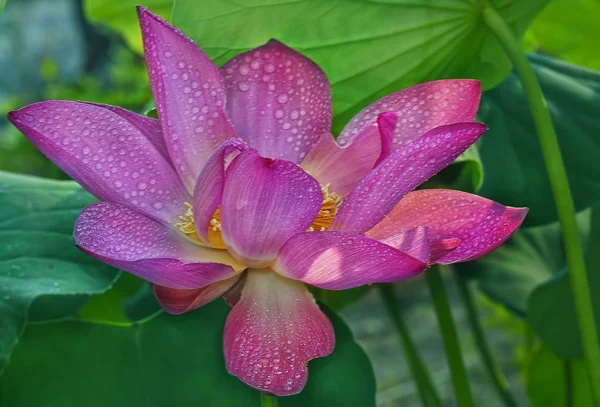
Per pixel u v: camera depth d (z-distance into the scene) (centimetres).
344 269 105
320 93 112
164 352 115
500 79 120
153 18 108
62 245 115
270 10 114
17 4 400
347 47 117
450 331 133
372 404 116
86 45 386
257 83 112
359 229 108
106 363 114
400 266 104
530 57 128
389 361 253
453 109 111
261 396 115
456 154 107
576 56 143
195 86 110
